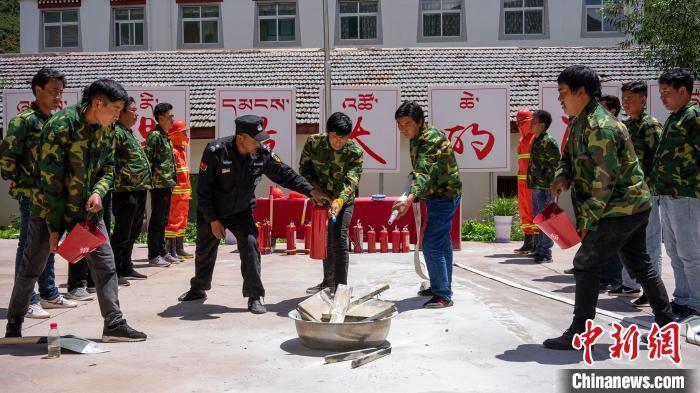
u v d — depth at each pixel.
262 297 5.76
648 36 12.63
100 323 5.22
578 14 21.23
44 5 22.67
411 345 4.50
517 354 4.25
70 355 4.30
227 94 10.59
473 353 4.28
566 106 4.26
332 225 5.98
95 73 17.45
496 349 4.38
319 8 21.75
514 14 21.39
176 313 5.57
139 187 7.07
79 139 4.27
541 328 4.93
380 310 4.65
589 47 17.77
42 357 4.25
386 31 21.62
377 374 3.86
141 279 7.42
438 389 3.59
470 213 15.40
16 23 31.00
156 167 8.06
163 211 8.34
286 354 4.30
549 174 8.27
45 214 4.32
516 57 17.44
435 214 5.62
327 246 6.09
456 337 4.69
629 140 4.20
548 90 10.73
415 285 6.90
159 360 4.17
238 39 22.09
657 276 4.50
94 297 6.27
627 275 6.20
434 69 16.88
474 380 3.73
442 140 5.50
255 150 5.49
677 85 5.03
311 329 4.32
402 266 8.30
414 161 5.58
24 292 4.52
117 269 7.13
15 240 12.46
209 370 3.96
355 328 4.25
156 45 22.30
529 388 3.60
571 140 4.29
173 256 8.98
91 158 4.36
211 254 6.04
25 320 5.30
